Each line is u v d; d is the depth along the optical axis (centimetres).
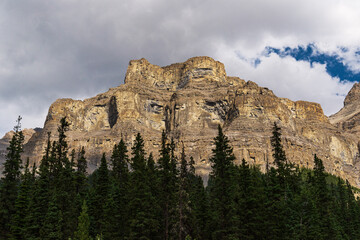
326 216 10256
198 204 9350
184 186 7975
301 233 8525
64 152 10306
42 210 8331
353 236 11538
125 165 10769
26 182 8594
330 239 9912
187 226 7575
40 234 7962
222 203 8356
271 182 9269
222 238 8194
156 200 8769
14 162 9200
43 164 10138
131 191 8769
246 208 8388
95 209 9169
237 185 8850
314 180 11419
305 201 8981
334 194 14262
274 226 8238
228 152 9031
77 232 7894
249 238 8069
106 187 9619
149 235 8356
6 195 8900
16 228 8094
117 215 8756
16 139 9450
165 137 10219
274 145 9388
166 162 9419
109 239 8619
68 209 8875
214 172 8969
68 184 9725
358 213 12400
